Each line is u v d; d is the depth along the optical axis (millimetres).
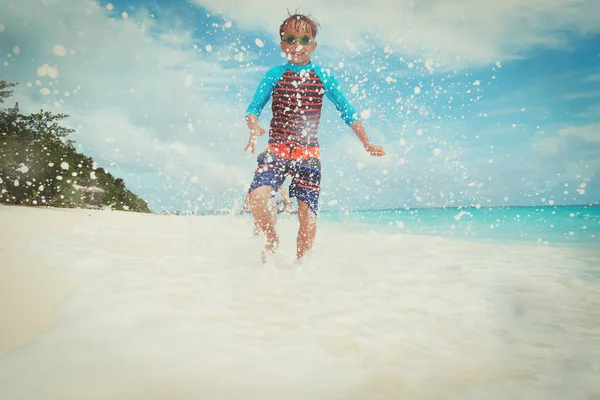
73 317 1313
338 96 2486
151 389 900
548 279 2146
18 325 1238
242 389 912
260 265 2381
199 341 1160
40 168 7570
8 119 7684
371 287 1872
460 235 5375
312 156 2436
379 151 2512
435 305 1575
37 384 903
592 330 1329
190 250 2957
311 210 2447
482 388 930
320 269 2371
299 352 1110
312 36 2422
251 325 1306
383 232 5969
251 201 2342
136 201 12297
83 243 2994
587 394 903
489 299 1687
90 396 862
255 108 2406
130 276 1902
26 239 2988
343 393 904
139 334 1193
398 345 1177
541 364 1066
